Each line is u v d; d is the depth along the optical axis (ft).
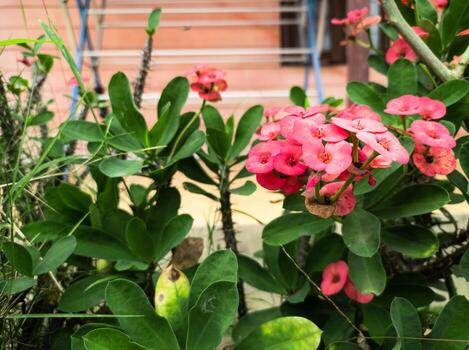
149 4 7.06
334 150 1.12
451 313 1.31
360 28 2.12
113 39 7.06
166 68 7.15
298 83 7.20
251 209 3.62
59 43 1.31
